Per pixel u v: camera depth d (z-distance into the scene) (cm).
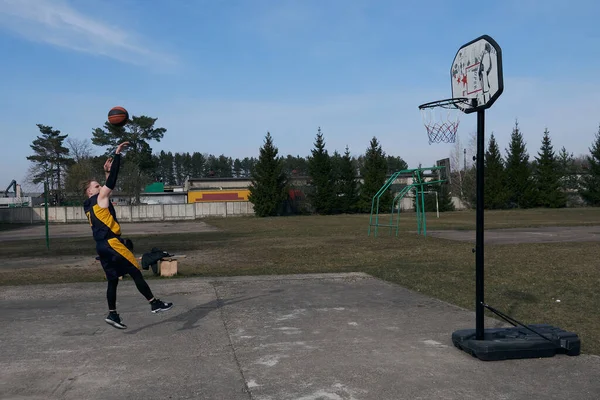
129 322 707
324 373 500
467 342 555
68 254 1862
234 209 5981
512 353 538
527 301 843
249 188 6009
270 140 5981
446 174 2503
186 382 480
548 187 6506
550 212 5459
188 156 14700
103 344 604
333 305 808
